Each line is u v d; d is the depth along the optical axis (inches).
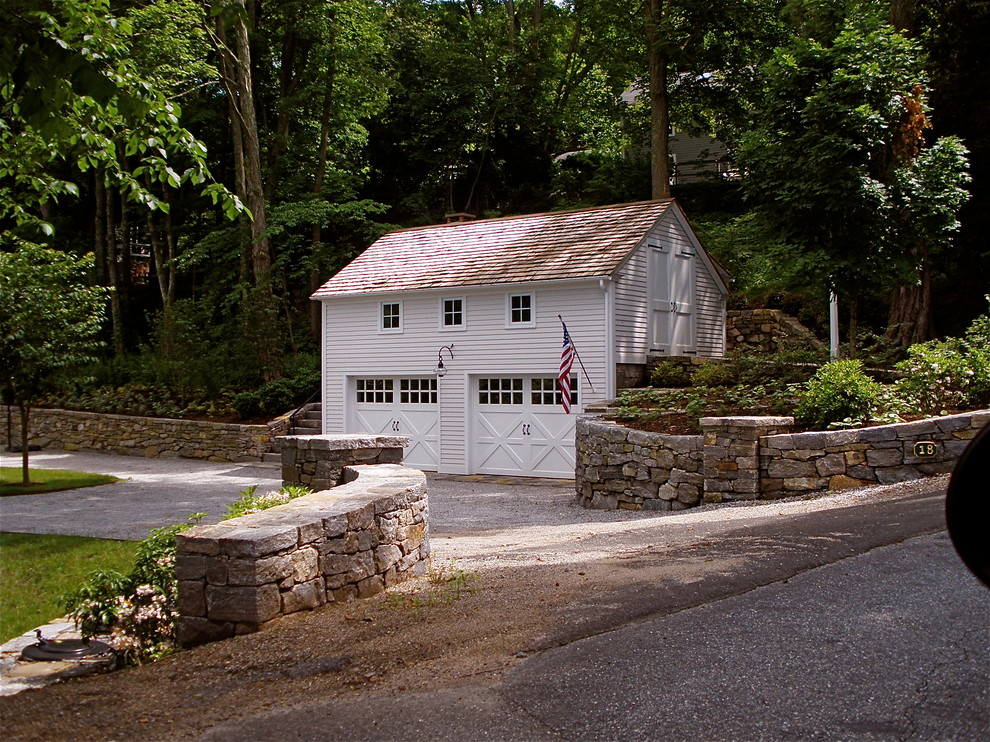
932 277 848.3
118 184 330.6
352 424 849.5
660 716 147.2
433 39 1385.3
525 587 242.4
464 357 775.1
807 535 277.4
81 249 1378.0
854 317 640.4
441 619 213.6
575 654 179.3
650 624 195.3
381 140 1391.5
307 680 177.5
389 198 1416.1
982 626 179.9
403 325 812.0
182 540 212.4
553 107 1407.5
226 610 209.2
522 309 749.9
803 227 621.6
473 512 522.0
